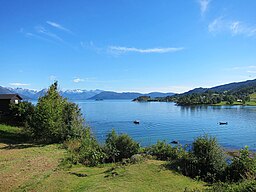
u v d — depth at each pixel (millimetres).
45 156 18125
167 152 16656
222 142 39250
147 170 13156
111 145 18047
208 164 13227
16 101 47688
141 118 79125
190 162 13703
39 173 14000
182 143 37125
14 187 11953
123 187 10820
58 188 11570
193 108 132875
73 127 24844
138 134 46469
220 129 54438
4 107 44969
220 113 99250
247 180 11148
